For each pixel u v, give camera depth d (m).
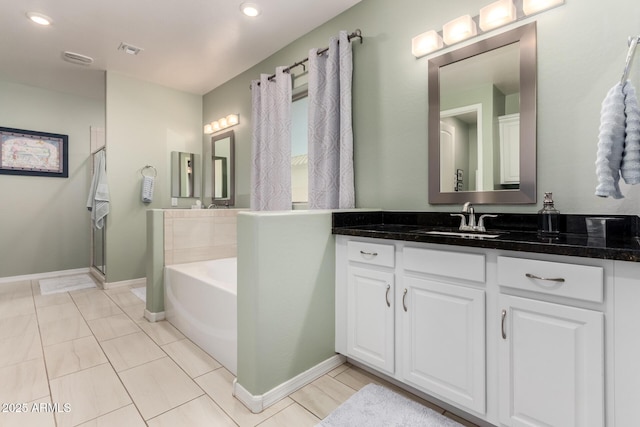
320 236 1.76
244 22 2.60
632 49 1.10
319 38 2.65
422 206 2.01
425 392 1.45
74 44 2.95
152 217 2.61
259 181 3.18
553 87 1.53
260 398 1.46
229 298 1.80
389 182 2.17
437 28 1.94
